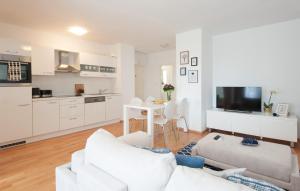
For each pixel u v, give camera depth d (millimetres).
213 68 4574
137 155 986
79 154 1363
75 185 1156
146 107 3283
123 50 5414
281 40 3668
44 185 2045
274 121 3354
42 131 3652
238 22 3629
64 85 4652
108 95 5008
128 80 5602
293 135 3184
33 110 3512
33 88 3814
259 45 3918
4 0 2625
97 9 2957
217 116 4004
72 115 4188
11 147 3234
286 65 3646
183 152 3047
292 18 3451
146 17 3318
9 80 3176
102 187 929
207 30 4129
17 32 3746
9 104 3186
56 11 3018
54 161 2674
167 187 792
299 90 3543
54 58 4141
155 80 7148
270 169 1784
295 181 1616
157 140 3648
